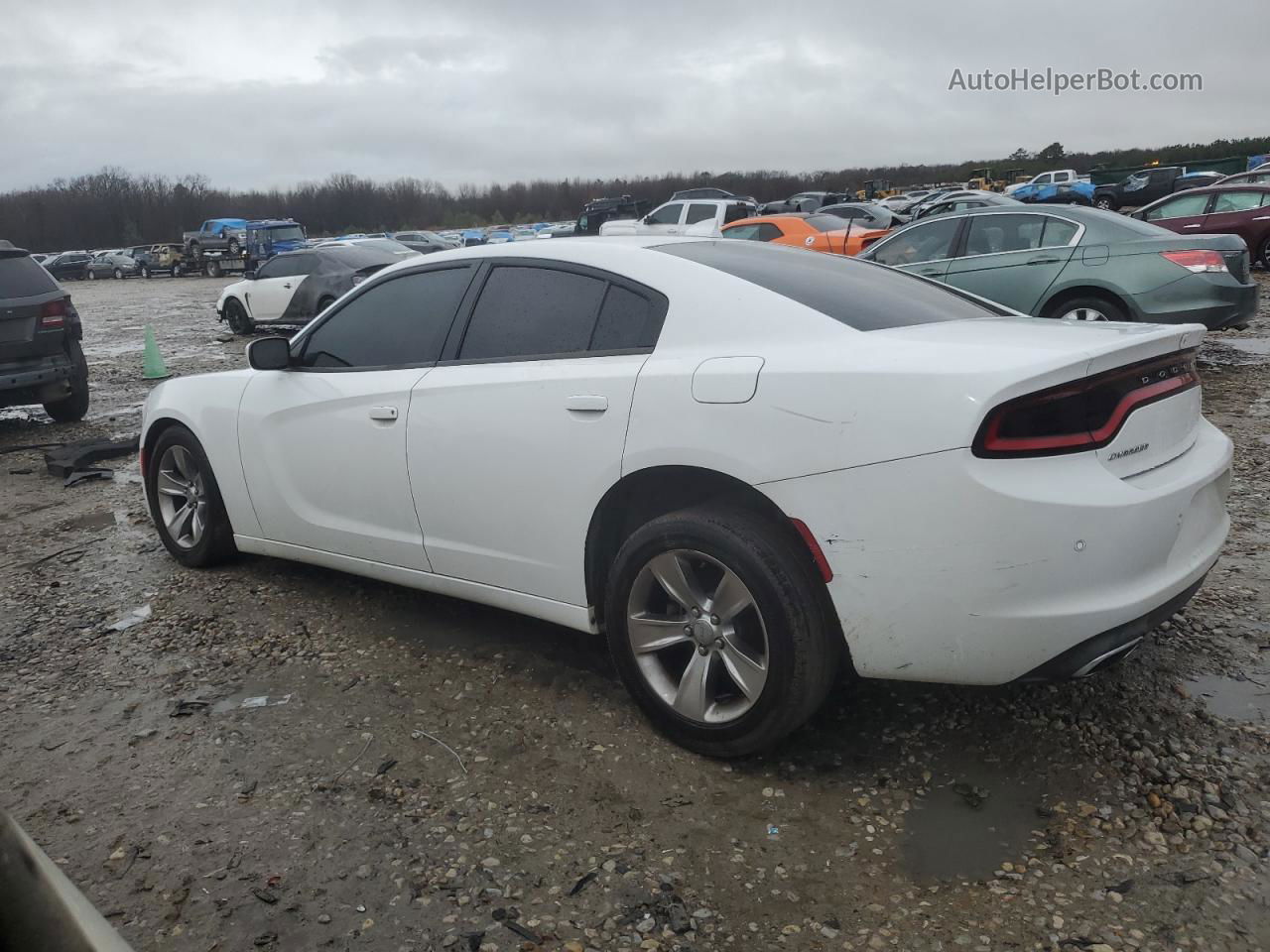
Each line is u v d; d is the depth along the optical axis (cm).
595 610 311
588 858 239
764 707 262
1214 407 716
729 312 282
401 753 292
